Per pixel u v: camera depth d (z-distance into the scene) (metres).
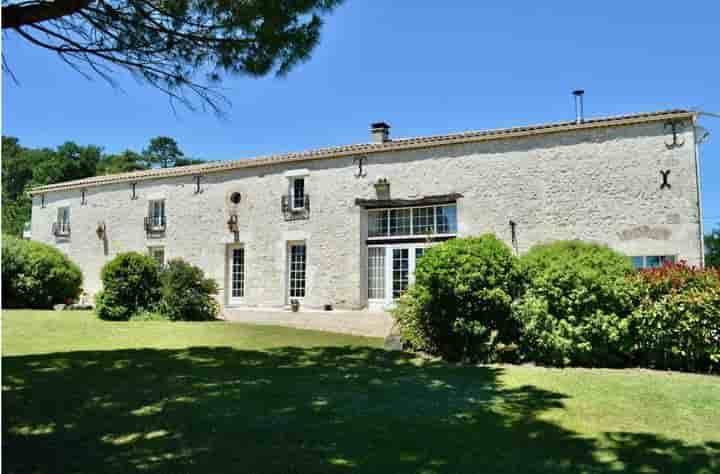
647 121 10.34
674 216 9.97
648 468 3.09
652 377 5.71
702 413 4.26
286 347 7.83
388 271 13.02
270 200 14.58
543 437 3.64
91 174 34.69
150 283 11.70
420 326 7.42
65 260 15.30
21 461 3.17
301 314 12.21
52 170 32.50
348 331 9.70
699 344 5.97
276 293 14.19
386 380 5.54
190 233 15.72
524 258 7.40
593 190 10.73
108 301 11.24
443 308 7.07
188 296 11.50
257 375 5.75
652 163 10.27
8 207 31.19
